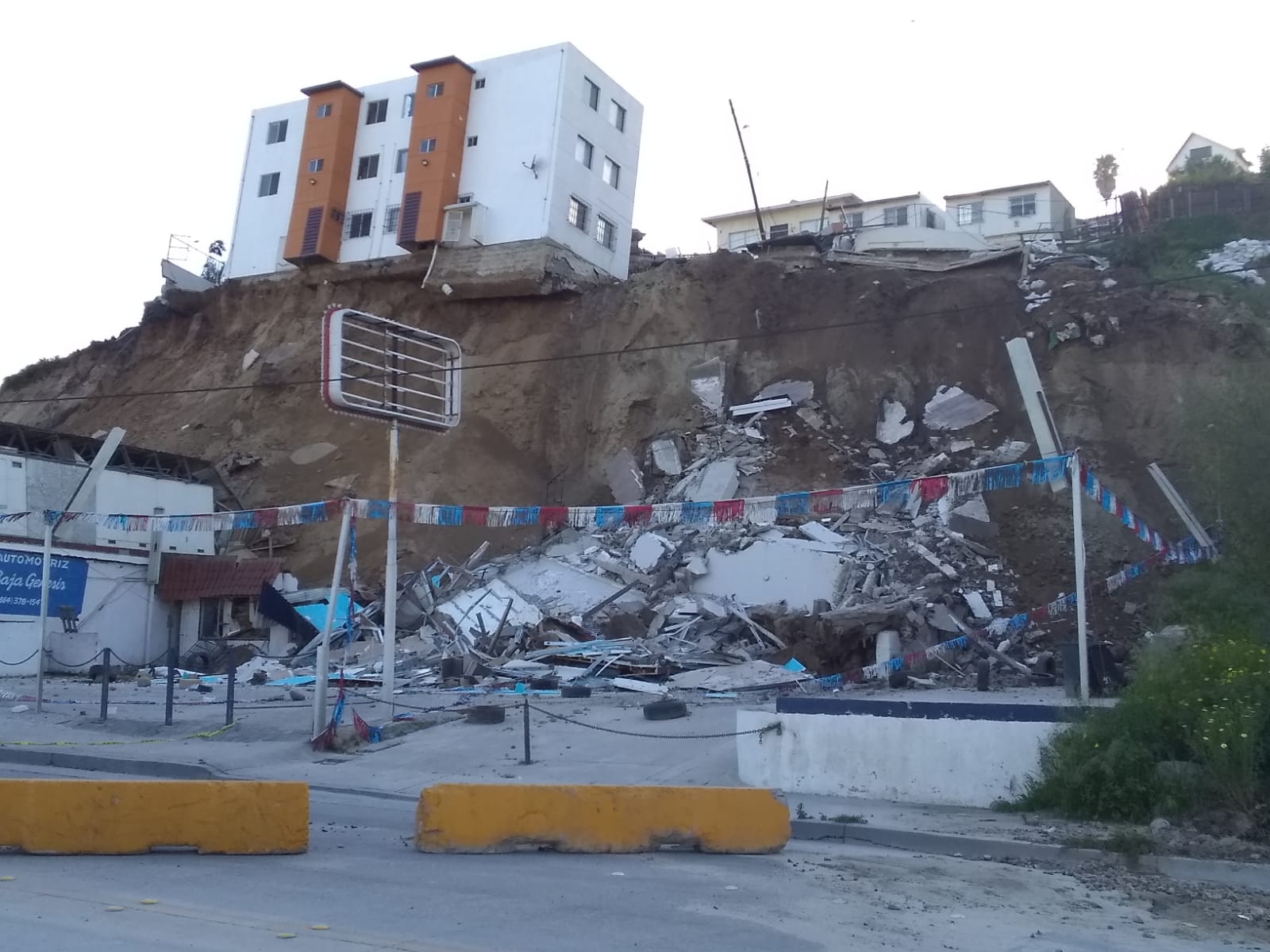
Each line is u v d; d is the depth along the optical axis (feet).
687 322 126.11
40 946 21.16
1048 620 78.33
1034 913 26.96
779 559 87.35
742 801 33.91
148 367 155.43
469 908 25.12
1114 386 102.89
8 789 30.71
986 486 49.29
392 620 60.39
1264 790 33.86
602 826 33.06
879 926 24.94
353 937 22.33
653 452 116.57
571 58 143.23
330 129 151.33
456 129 143.84
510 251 136.56
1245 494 47.39
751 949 22.41
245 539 121.19
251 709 65.46
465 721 57.88
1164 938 25.05
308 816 32.81
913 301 118.73
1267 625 42.80
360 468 125.59
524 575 95.20
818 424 113.80
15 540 97.04
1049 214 184.44
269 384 139.13
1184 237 123.54
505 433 126.72
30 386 167.02
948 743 40.27
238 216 158.10
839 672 71.46
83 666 97.40
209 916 23.82
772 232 187.32
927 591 82.38
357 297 145.38
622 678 71.67
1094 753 36.96
